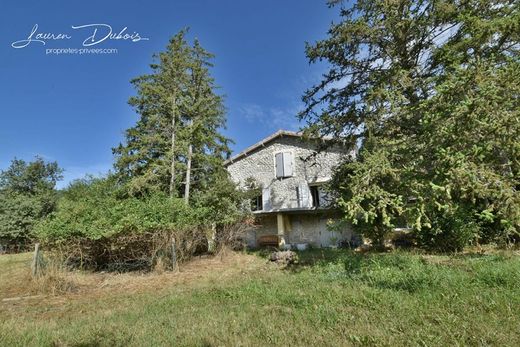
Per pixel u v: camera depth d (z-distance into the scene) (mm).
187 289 8094
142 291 8359
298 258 12625
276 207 20141
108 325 4984
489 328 3711
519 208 3742
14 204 28438
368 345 3555
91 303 7211
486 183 3998
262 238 20172
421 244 12312
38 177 39250
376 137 9273
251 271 10570
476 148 4098
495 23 7836
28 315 6367
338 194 13391
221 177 17656
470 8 9117
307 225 19281
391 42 10727
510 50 8477
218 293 7020
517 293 4875
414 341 3521
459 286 5594
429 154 5164
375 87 10102
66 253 10734
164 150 18594
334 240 17781
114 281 9906
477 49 8250
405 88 9438
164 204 12234
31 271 9633
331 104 12266
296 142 20344
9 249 27156
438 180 4711
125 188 17156
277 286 7184
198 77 19234
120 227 10711
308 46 11945
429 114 5012
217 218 14680
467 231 10906
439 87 4930
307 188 19219
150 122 17797
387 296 5434
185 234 12422
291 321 4562
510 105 4180
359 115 11250
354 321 4371
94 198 15781
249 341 3844
